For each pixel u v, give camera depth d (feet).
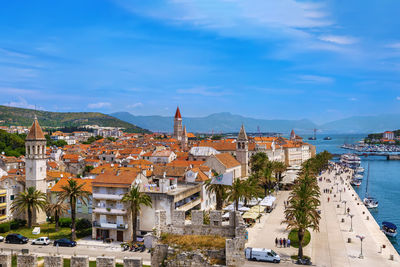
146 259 236.43
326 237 309.22
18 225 331.98
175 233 133.90
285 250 267.59
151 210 293.43
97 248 269.23
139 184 301.22
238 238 116.16
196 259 117.29
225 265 115.03
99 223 295.89
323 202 483.51
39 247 270.26
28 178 350.84
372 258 255.09
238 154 590.14
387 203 527.40
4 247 269.85
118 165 558.97
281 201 465.88
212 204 395.96
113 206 296.51
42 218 352.90
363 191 630.74
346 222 368.48
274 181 534.37
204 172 408.05
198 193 360.48
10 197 351.46
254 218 335.47
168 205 289.53
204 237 125.90
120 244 281.33
